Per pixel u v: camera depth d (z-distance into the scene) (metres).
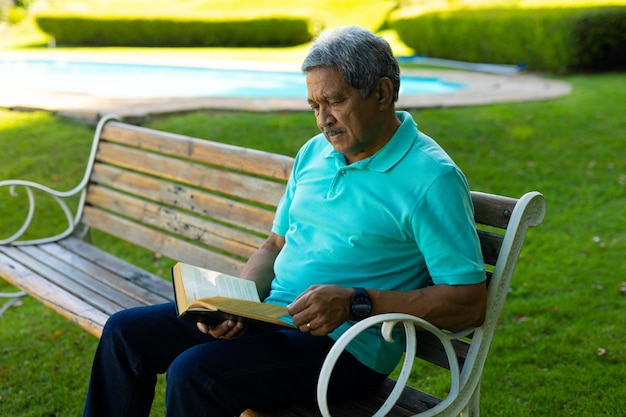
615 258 4.36
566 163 6.06
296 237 2.19
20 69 13.84
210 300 1.83
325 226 2.08
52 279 3.04
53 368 3.29
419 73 11.76
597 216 5.09
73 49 17.27
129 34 17.98
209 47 17.84
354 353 1.99
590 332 3.45
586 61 11.51
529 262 4.38
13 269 3.14
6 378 3.20
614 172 5.89
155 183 3.33
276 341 1.95
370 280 2.02
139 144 3.43
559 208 5.26
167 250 3.21
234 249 2.91
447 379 3.15
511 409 2.84
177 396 1.84
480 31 13.17
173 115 6.53
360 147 1.98
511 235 1.97
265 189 2.81
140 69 13.30
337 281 2.04
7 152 5.71
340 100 1.91
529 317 3.66
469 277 1.84
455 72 11.91
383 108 1.96
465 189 1.93
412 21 15.12
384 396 2.08
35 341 3.56
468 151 6.25
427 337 2.11
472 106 7.59
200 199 3.09
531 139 6.56
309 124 6.44
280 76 12.05
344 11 20.73
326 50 1.90
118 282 3.02
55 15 18.22
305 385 1.95
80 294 2.86
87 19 18.06
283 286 2.20
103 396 2.15
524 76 11.49
